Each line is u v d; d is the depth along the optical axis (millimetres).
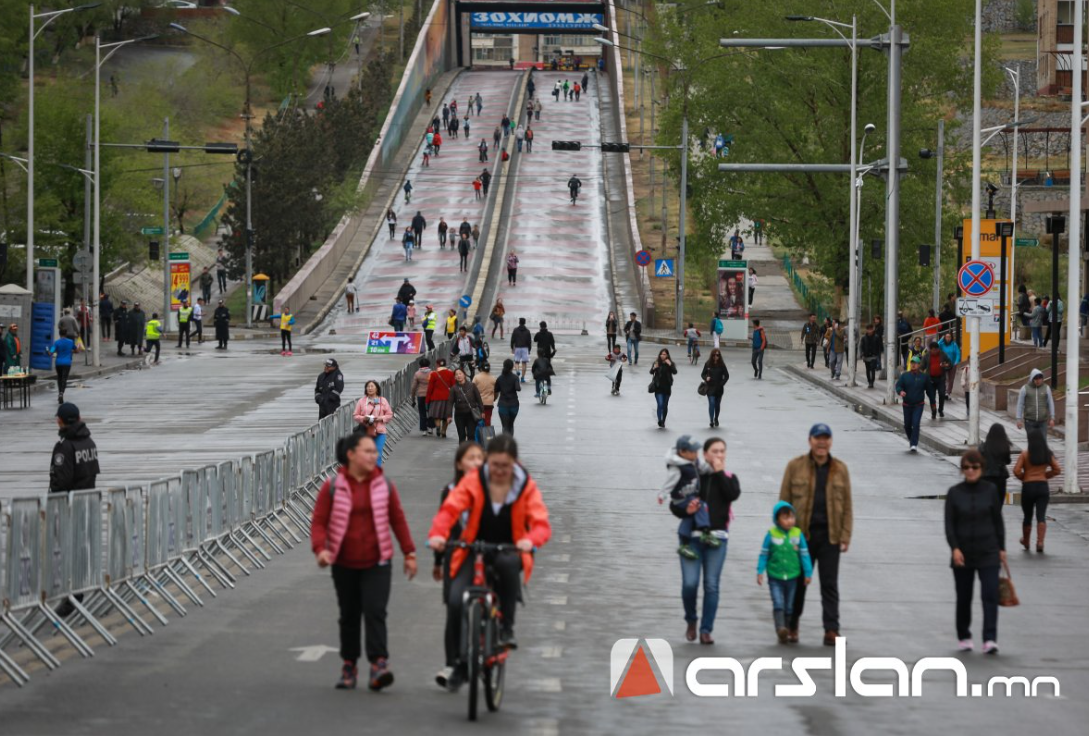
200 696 38125
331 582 57438
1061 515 80312
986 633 46125
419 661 42750
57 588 43906
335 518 37969
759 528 73562
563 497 83625
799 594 47000
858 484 90875
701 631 46562
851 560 64875
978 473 46312
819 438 46438
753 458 101938
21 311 159375
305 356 189750
